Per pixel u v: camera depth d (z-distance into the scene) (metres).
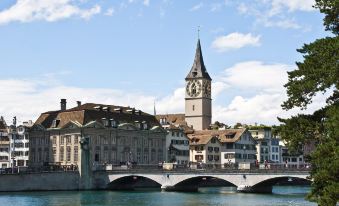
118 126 146.00
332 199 31.62
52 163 142.62
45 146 145.62
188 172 109.19
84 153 117.69
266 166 102.31
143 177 117.81
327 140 33.34
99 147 140.00
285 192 110.25
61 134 141.38
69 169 118.81
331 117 33.25
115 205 80.69
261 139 194.62
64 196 97.50
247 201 84.56
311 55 34.94
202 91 193.62
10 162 167.25
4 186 105.62
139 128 152.38
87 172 117.38
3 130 172.12
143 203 83.56
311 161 35.56
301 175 94.69
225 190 119.38
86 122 138.50
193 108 194.50
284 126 35.97
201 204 80.44
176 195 99.94
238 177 102.94
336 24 35.19
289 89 35.12
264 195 97.62
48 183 111.56
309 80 34.28
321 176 32.53
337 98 35.56
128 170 115.94
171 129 165.12
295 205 77.25
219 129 186.75
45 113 152.50
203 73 195.12
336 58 33.06
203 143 168.75
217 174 105.50
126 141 147.75
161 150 158.75
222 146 174.38
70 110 145.75
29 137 151.12
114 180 117.50
